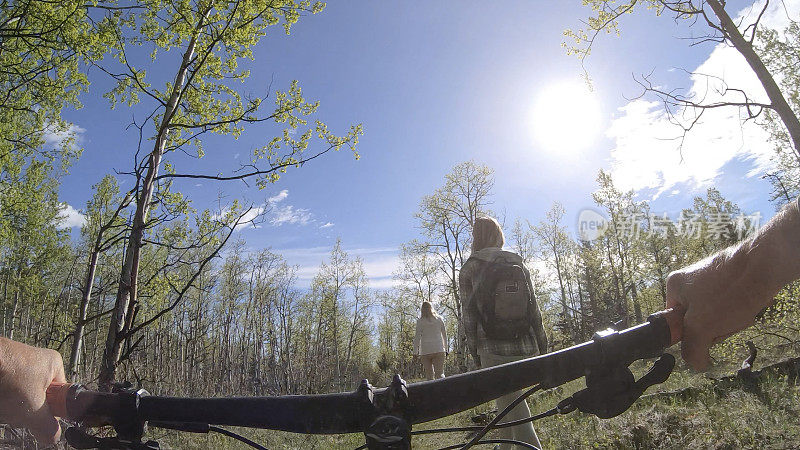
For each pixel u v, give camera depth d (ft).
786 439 13.28
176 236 19.39
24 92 38.58
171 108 21.70
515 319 11.66
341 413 2.91
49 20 28.99
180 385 43.27
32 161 56.13
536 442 11.63
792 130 26.84
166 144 23.58
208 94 26.61
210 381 60.49
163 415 3.05
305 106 24.52
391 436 2.67
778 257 2.62
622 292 74.79
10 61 34.04
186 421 3.04
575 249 85.61
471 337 12.02
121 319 13.67
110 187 42.93
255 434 21.06
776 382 17.75
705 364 2.93
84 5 27.58
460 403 2.92
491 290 11.71
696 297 2.90
